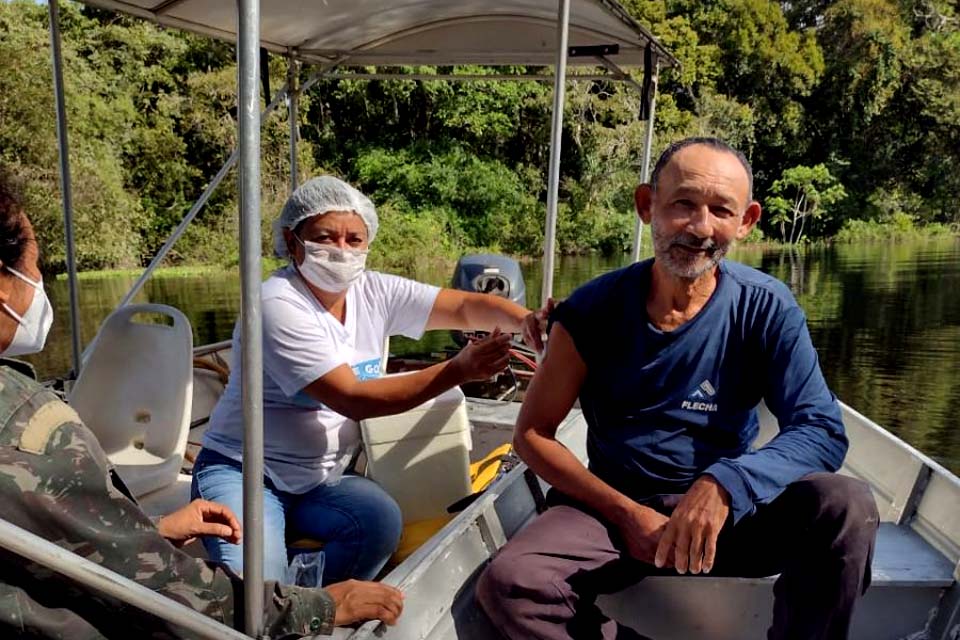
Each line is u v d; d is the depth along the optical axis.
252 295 1.19
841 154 31.97
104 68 19.69
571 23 3.73
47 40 17.92
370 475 2.21
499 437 3.09
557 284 19.02
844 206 31.47
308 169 20.98
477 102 23.52
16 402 1.10
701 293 1.73
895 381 12.23
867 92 30.91
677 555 1.53
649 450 1.76
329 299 2.13
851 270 23.80
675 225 1.64
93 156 18.25
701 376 1.73
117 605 1.14
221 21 3.60
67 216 3.17
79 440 1.13
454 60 4.29
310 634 1.39
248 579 1.28
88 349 2.71
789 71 30.05
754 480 1.55
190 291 17.83
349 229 2.02
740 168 1.67
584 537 1.67
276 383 2.03
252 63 1.13
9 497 1.06
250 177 1.16
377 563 2.02
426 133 24.08
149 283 18.42
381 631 1.45
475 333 3.73
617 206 24.89
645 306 1.75
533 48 4.19
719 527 1.52
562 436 2.46
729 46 29.78
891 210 32.00
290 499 2.06
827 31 31.86
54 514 1.09
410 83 23.17
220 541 1.80
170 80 20.73
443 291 2.40
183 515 1.57
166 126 20.08
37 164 16.97
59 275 18.27
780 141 30.72
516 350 3.80
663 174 1.69
